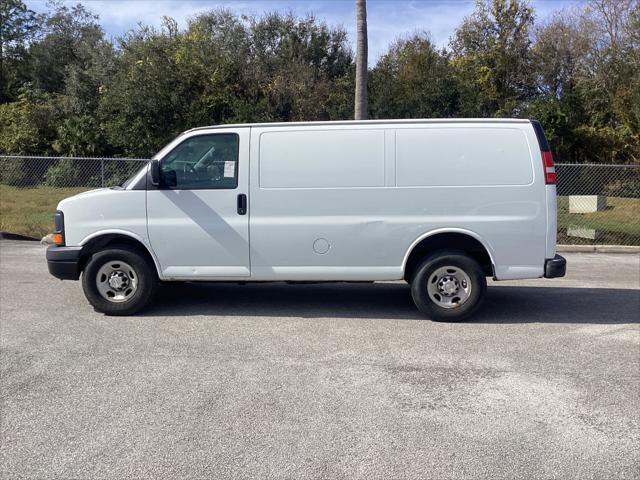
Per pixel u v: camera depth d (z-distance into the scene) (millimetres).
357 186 6668
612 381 5051
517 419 4316
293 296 8094
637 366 5422
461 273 6746
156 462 3654
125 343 5953
